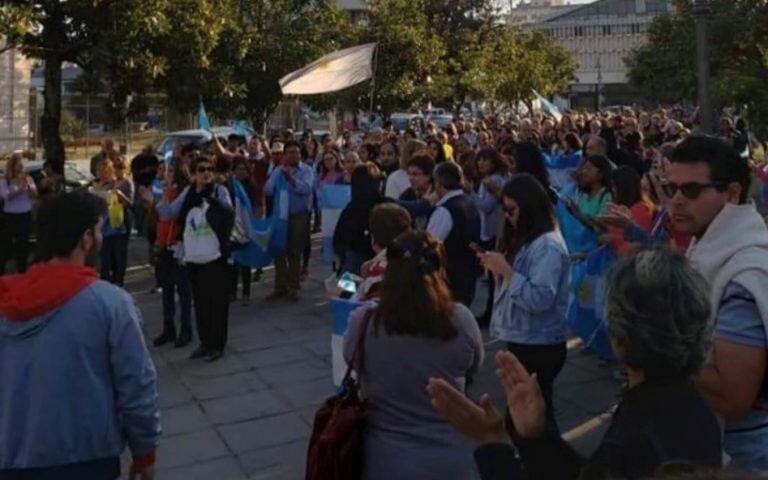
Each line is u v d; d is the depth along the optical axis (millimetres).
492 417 2188
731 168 2594
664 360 1841
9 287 2908
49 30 14008
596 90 90938
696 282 1907
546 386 4188
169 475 5098
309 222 10320
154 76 14281
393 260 3166
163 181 9859
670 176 2703
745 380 2312
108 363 2916
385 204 4438
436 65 28234
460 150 11742
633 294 1899
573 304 5656
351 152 10562
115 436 2947
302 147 14102
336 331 4402
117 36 13578
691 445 1749
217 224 7367
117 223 9906
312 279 11305
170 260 8031
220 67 16469
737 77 12008
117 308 2936
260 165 10234
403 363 3043
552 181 9938
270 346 7957
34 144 32000
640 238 3875
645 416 1809
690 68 36750
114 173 10375
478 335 3205
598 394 6320
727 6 26547
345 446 3057
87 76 15859
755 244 2447
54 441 2809
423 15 29578
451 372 3082
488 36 36531
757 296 2332
